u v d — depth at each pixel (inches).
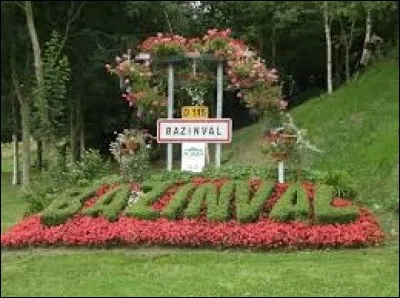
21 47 839.1
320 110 882.8
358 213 376.5
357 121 788.6
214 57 476.7
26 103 864.3
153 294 278.2
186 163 469.7
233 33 693.3
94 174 539.2
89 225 387.5
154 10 747.4
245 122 766.5
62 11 865.5
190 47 485.1
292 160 448.1
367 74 958.4
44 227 394.6
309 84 1099.3
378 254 345.1
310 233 360.2
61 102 748.0
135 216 391.9
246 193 409.7
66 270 327.6
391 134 689.0
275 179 447.2
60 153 645.3
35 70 765.9
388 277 297.6
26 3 776.3
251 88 463.8
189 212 386.6
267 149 443.5
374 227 372.8
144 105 495.8
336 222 369.7
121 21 820.6
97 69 874.8
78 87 892.0
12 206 623.2
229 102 725.9
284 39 977.5
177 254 355.9
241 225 373.4
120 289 287.9
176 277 305.7
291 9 916.0
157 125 474.9
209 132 467.8
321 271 309.9
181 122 470.3
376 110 803.4
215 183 438.3
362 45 1091.9
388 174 589.0
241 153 695.1
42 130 677.9
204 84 514.0
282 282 292.2
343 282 290.7
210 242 365.1
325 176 446.6
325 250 357.1
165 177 456.8
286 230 362.3
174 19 714.8
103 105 894.4
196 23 707.4
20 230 395.9
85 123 925.2
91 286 294.7
